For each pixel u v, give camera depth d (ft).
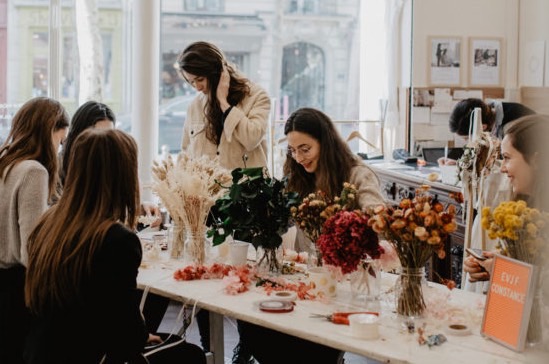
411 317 7.60
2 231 9.18
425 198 7.48
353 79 21.72
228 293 8.78
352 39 21.59
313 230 8.82
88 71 18.94
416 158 18.66
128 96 19.94
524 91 20.85
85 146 7.29
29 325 9.10
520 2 20.84
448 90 21.12
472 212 10.87
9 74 18.80
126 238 7.11
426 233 7.20
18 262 9.23
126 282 7.07
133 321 7.13
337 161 10.00
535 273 6.70
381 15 21.15
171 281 9.37
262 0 20.97
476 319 7.67
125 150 7.38
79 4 18.72
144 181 18.22
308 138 9.96
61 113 9.82
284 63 21.40
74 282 6.98
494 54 21.27
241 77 13.10
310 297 8.55
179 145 20.77
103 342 7.14
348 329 7.46
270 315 7.92
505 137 7.86
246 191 9.14
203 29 20.74
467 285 10.81
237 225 9.23
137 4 18.08
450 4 20.98
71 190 7.29
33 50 18.84
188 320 9.25
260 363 9.93
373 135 21.53
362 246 7.82
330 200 9.43
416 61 20.92
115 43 19.65
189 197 9.89
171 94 20.61
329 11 21.35
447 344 7.00
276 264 9.57
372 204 9.45
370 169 10.09
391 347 6.92
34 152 9.46
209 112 12.76
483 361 6.55
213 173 10.11
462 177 10.99
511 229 6.78
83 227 7.14
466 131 14.58
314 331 7.39
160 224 12.67
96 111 11.77
